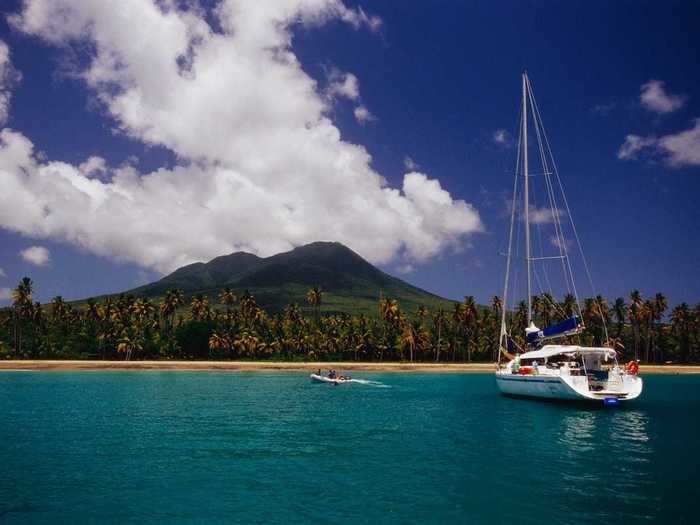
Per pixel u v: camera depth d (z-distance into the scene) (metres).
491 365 123.06
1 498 20.00
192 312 156.38
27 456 26.92
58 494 20.48
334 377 78.94
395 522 17.47
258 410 45.09
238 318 155.88
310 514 18.23
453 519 17.72
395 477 22.89
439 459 26.30
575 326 45.91
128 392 61.12
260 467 24.67
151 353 131.88
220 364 110.81
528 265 54.47
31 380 80.44
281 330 147.25
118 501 19.67
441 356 146.25
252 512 18.44
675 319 139.62
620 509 18.64
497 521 17.52
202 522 17.50
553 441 30.89
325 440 31.31
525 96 56.47
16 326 133.50
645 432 33.94
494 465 25.06
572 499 19.77
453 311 146.88
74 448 28.92
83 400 52.38
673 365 130.00
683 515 18.00
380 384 77.75
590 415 41.47
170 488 21.25
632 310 133.50
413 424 37.31
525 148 55.88
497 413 42.84
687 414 42.41
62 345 131.00
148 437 32.19
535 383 47.31
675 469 24.19
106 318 144.12
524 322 141.12
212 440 31.30
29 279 135.00
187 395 58.03
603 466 24.83
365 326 150.00
